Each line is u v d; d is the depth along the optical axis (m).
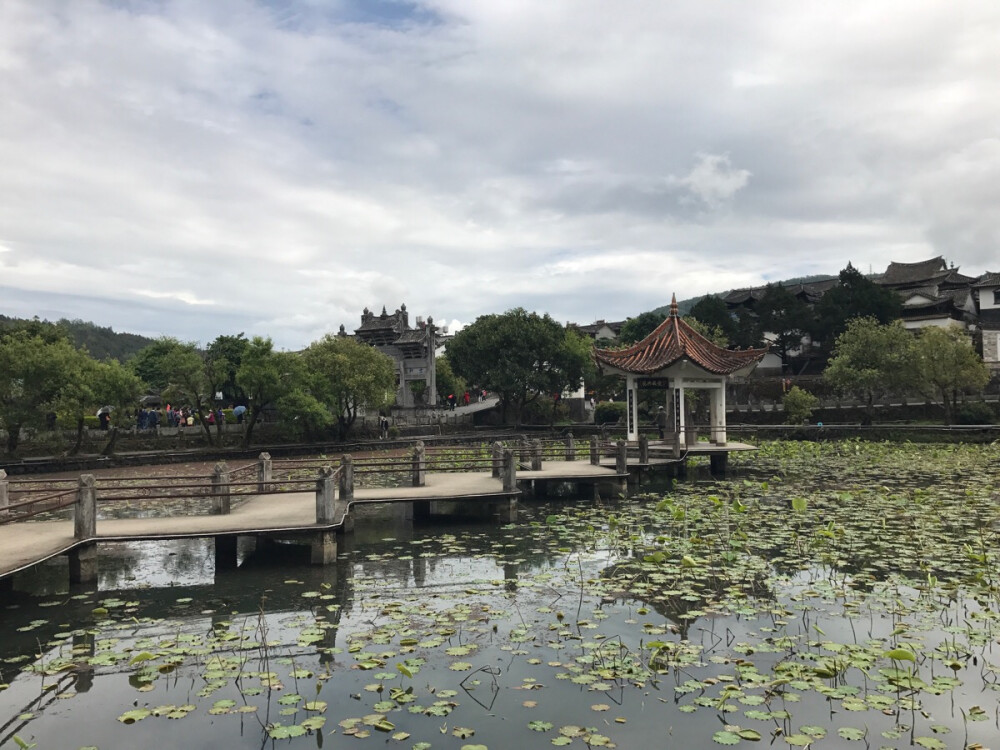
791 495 21.55
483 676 8.02
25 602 11.72
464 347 59.78
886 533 15.30
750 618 9.82
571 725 6.84
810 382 55.56
